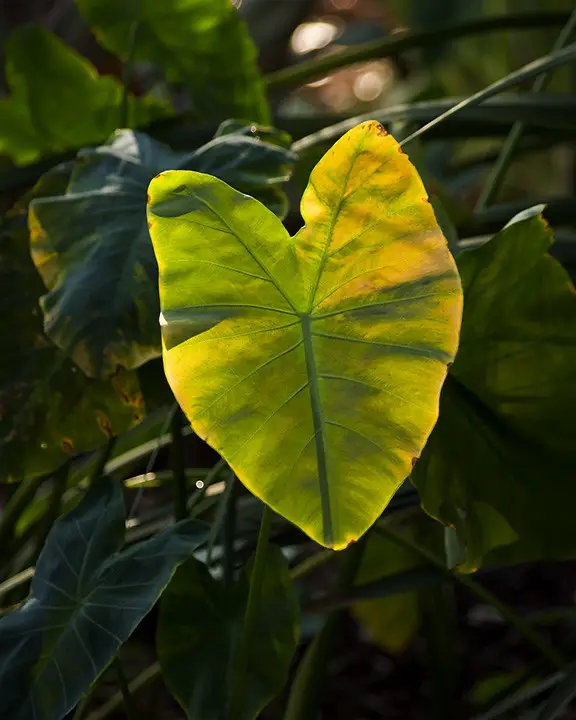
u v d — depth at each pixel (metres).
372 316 1.57
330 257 1.57
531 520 1.93
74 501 2.39
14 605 2.12
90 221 1.95
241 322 1.56
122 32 2.53
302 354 1.57
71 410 2.07
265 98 2.60
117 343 1.88
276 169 1.94
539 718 1.89
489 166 4.19
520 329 1.90
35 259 1.95
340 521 1.53
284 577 1.88
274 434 1.55
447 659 2.62
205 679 1.83
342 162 1.54
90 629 1.74
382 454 1.54
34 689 1.73
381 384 1.56
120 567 1.80
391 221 1.56
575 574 4.52
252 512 2.27
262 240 1.57
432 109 2.24
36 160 2.86
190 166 1.95
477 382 1.92
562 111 2.26
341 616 2.21
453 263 1.56
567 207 2.43
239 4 6.28
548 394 1.92
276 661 1.84
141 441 2.80
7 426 2.07
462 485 1.88
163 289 1.57
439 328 1.56
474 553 1.86
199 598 1.89
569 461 1.92
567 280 1.87
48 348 2.10
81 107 2.73
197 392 1.55
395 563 2.67
